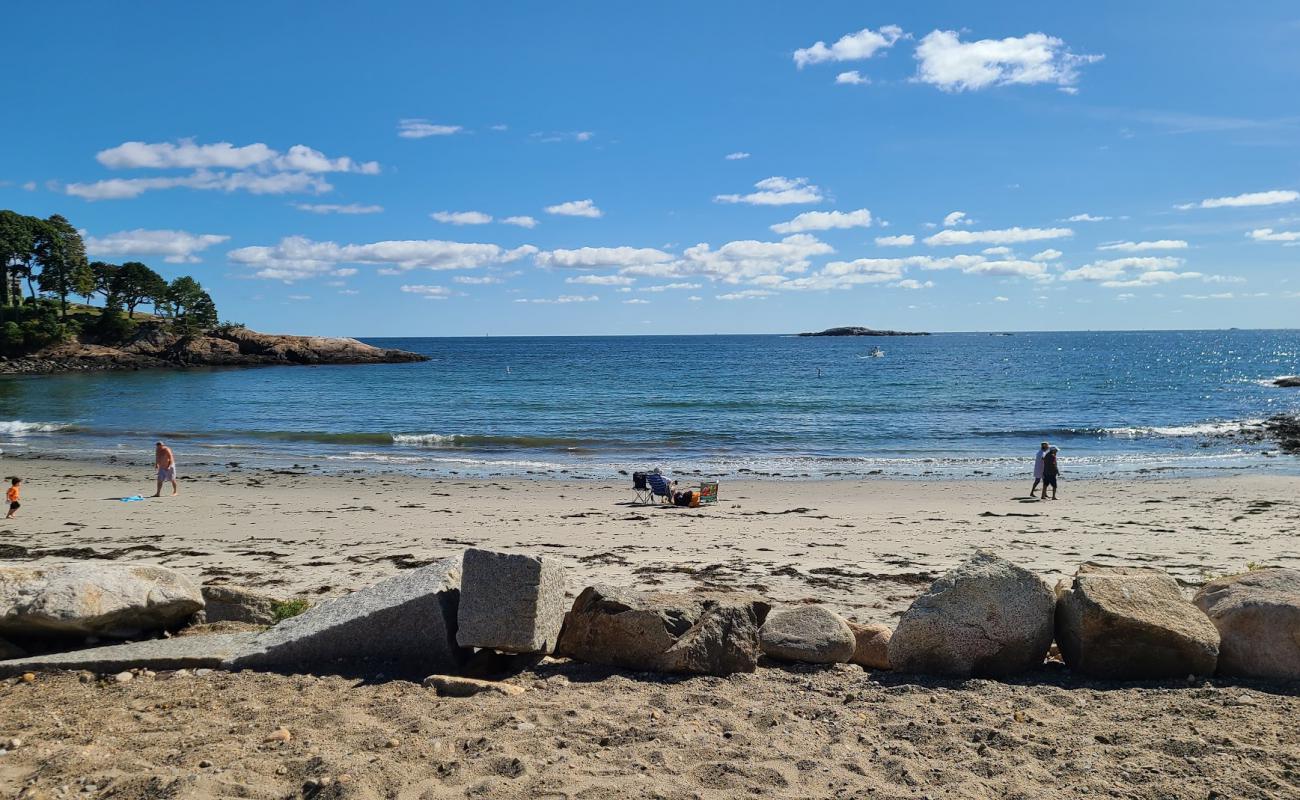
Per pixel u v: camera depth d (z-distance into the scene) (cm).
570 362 12038
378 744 462
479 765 434
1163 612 604
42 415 4766
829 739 485
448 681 565
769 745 473
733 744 475
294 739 471
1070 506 1994
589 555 1415
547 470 2723
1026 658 617
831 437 3697
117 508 1920
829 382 7450
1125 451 3209
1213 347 18012
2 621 655
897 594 1109
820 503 2064
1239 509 1911
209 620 805
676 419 4491
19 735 475
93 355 9950
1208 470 2703
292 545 1506
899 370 9462
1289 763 438
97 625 679
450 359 13062
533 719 509
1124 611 597
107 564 727
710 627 629
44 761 433
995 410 4947
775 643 659
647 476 2069
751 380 7769
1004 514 1878
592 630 643
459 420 4488
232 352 10825
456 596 651
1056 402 5444
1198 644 587
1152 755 455
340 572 1272
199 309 12456
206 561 1360
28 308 10456
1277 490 2228
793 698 564
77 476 2473
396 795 399
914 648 620
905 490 2295
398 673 611
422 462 2908
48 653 663
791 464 2889
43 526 1691
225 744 461
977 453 3203
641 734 484
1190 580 1193
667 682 601
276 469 2694
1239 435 3622
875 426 4128
